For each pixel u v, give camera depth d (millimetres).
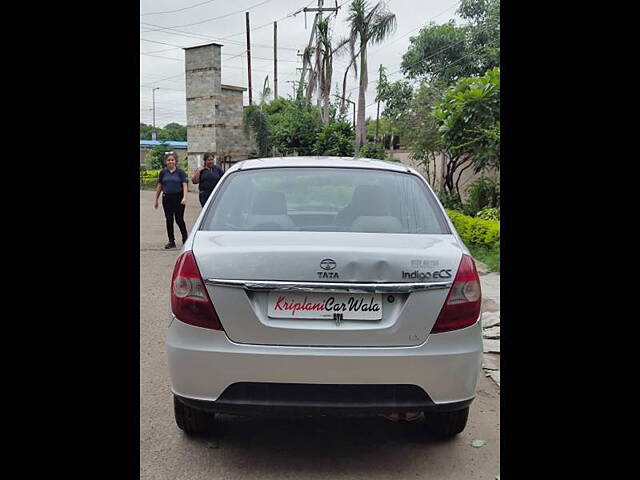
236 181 4348
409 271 3432
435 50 39938
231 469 3689
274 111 38156
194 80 34375
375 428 4277
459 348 3471
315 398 3381
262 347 3381
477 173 17594
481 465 3797
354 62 30203
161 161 58906
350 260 3398
